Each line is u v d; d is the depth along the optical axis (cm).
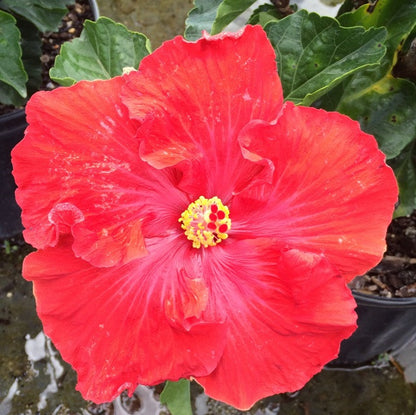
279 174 22
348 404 44
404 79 32
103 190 22
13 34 35
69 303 22
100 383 22
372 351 44
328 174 22
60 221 20
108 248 21
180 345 22
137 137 21
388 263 39
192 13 30
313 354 22
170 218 24
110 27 29
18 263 49
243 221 24
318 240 23
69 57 29
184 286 23
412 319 40
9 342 46
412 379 45
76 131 21
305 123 21
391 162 36
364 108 33
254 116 22
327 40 27
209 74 21
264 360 23
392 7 29
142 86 21
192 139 22
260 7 32
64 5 43
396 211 37
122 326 22
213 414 44
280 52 28
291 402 44
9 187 46
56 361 45
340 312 21
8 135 43
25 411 44
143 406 43
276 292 22
